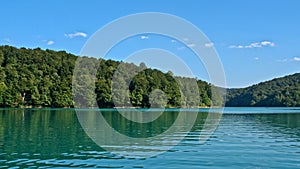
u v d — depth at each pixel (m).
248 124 41.28
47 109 80.62
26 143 22.98
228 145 22.33
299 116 61.19
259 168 15.60
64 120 44.59
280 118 54.72
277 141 24.47
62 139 25.11
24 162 16.75
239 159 17.53
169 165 16.08
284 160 17.36
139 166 15.85
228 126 37.97
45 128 33.41
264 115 65.31
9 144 22.52
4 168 15.49
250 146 21.84
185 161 16.98
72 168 15.48
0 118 47.88
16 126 35.47
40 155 18.55
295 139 25.67
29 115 55.75
